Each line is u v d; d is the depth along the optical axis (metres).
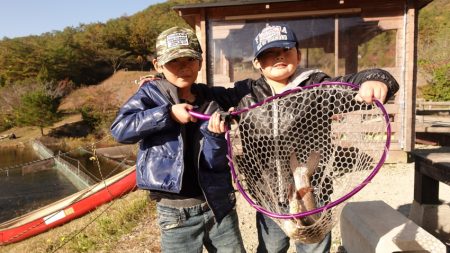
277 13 8.02
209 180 2.47
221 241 2.60
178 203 2.50
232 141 2.20
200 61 2.56
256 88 2.71
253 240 4.72
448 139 10.41
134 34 82.56
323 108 2.33
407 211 5.20
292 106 2.35
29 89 51.00
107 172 19.25
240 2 7.72
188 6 7.95
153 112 2.25
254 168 2.33
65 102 57.16
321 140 2.45
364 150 2.16
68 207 10.28
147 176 2.43
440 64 27.33
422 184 4.12
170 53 2.38
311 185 2.34
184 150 2.46
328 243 2.64
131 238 5.43
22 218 11.37
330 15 8.09
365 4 7.92
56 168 22.47
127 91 60.62
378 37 8.10
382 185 6.51
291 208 2.04
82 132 42.47
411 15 7.82
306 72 2.54
